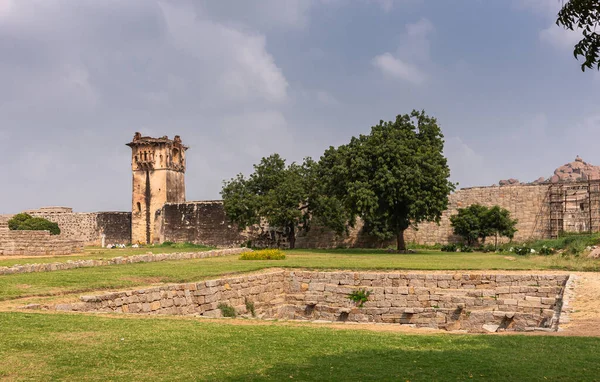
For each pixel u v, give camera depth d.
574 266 32.19
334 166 55.22
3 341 12.34
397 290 28.78
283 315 30.38
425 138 56.16
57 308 18.59
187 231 76.50
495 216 57.78
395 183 49.31
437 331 16.05
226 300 26.80
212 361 11.33
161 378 10.04
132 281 24.61
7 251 45.09
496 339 14.21
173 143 83.62
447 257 41.88
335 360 11.62
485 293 27.78
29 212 92.19
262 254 39.47
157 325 15.22
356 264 33.66
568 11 10.98
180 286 24.27
